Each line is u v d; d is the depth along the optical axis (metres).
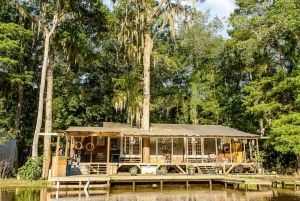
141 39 23.62
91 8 22.94
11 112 27.69
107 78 31.81
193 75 32.28
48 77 21.30
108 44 30.48
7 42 19.05
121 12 23.86
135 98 23.12
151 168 19.77
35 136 18.58
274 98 22.78
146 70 23.66
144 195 13.61
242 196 13.30
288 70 23.47
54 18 20.42
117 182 16.94
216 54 31.95
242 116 30.39
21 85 22.84
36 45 27.64
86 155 21.33
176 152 22.98
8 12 22.73
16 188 15.54
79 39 22.09
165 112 34.09
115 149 21.84
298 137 18.52
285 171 24.92
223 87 32.31
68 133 17.08
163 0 23.53
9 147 22.31
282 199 12.35
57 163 15.62
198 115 32.78
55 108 26.92
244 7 23.89
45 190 14.85
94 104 30.41
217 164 20.25
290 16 18.98
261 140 26.83
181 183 17.95
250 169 21.70
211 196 13.30
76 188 15.17
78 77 31.42
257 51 24.77
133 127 23.59
